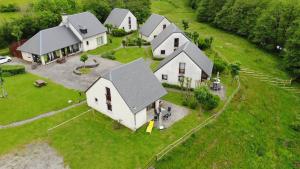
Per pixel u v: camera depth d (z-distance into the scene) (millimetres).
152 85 43875
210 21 114125
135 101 40000
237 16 96938
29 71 61031
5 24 76188
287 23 76312
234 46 85375
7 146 37812
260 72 67125
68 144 38094
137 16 101062
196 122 42719
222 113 46344
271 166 40281
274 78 64875
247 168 38625
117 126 41375
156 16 83312
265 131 46562
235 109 48625
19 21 77312
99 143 38125
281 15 78062
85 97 49719
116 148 37094
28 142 38594
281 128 48531
